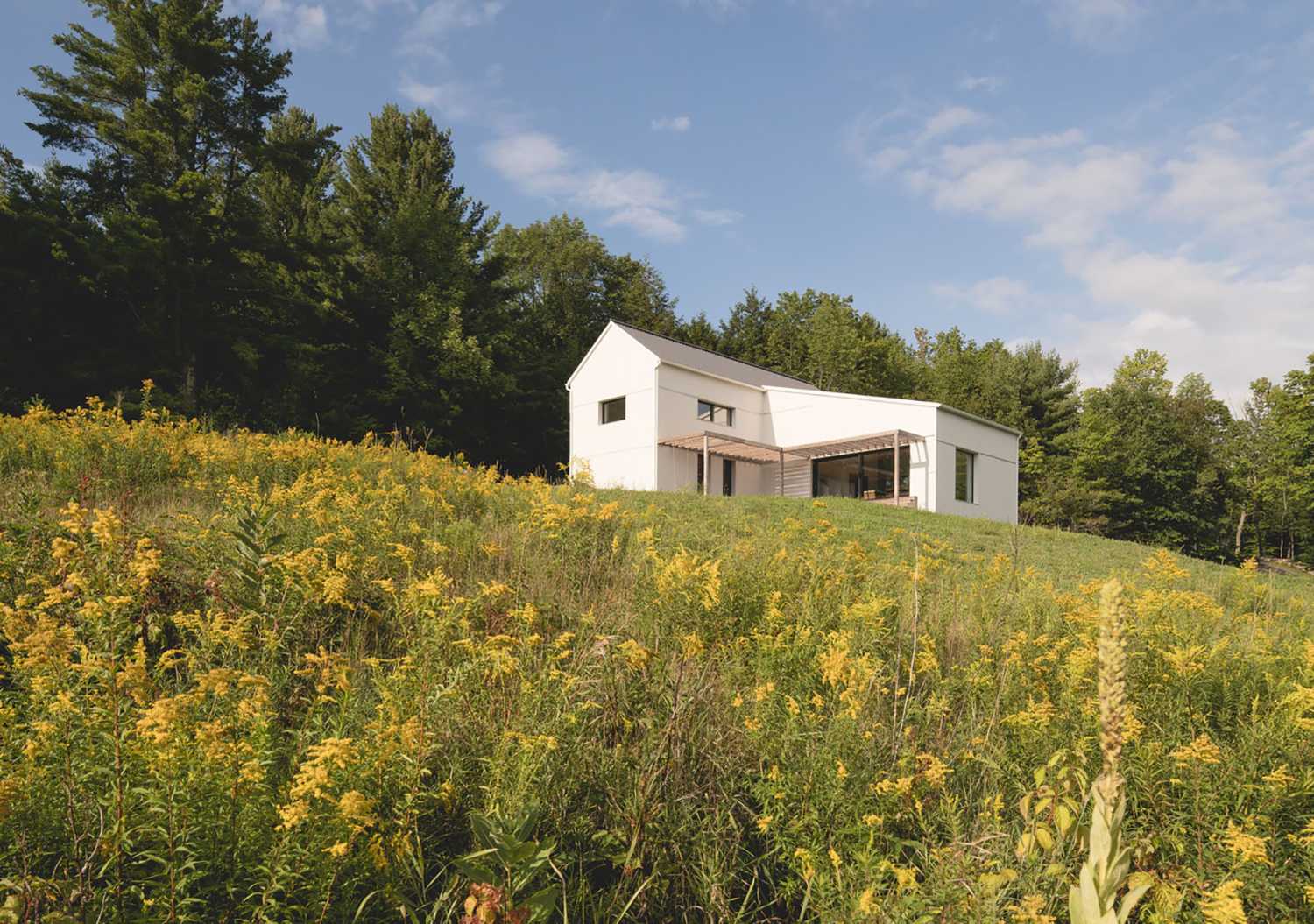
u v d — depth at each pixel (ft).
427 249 115.65
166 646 11.59
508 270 131.13
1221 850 8.21
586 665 11.28
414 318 106.32
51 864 7.09
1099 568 41.57
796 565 19.51
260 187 117.08
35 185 77.36
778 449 84.17
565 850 8.84
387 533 18.65
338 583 12.26
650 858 8.95
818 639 13.71
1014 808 9.70
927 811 9.45
